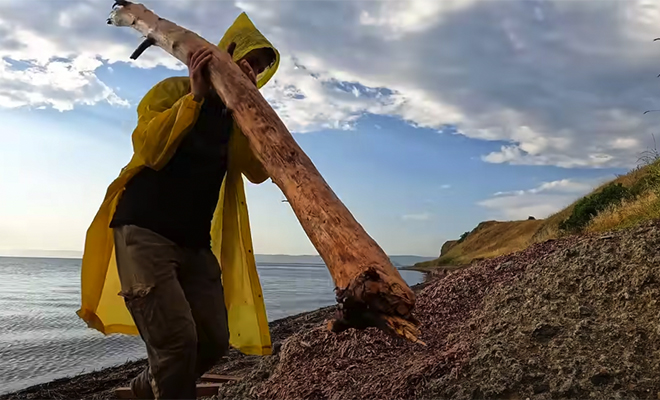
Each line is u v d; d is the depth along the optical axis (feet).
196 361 8.34
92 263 8.87
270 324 38.60
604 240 15.20
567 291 13.25
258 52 9.41
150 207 8.11
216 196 8.96
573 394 9.32
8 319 65.87
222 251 9.98
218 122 8.57
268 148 7.20
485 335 12.28
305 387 12.73
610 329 10.98
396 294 5.45
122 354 37.58
